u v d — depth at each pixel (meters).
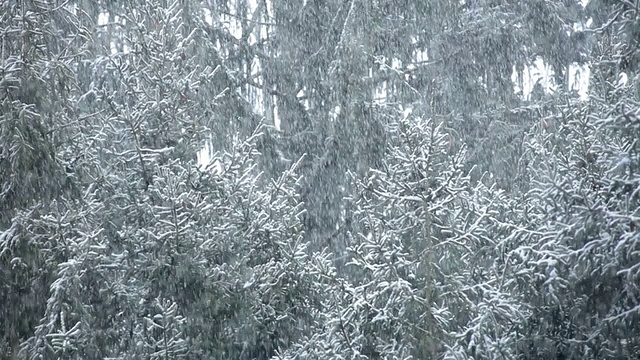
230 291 12.29
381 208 12.44
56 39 13.53
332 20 26.39
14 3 12.73
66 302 11.59
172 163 13.05
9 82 12.15
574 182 10.28
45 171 12.25
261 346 12.51
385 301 10.88
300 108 26.50
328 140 23.70
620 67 10.59
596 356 10.14
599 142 10.73
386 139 22.16
